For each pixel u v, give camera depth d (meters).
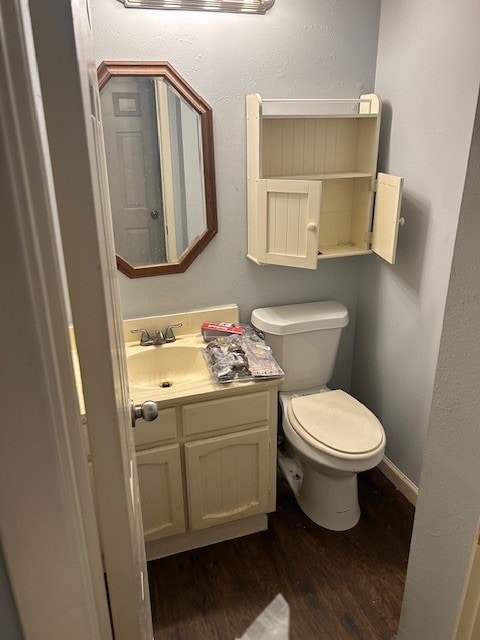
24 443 0.48
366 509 2.19
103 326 0.55
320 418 2.01
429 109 1.77
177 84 1.80
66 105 0.46
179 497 1.87
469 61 1.56
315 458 1.91
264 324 2.12
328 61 1.98
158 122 1.83
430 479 1.20
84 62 0.60
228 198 2.05
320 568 1.90
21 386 0.46
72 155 0.48
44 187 0.45
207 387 1.77
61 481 0.50
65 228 0.50
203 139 1.90
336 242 2.31
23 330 0.44
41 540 0.52
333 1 1.90
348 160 2.17
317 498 2.10
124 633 0.76
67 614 0.56
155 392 1.74
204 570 1.91
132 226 1.94
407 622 1.42
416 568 1.33
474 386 1.01
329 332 2.18
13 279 0.42
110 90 1.75
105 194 0.95
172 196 1.94
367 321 2.39
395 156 2.01
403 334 2.12
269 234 1.98
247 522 2.05
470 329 0.99
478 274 0.95
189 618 1.72
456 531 1.14
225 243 2.11
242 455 1.90
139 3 1.67
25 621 0.55
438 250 1.83
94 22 1.67
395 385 2.22
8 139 0.39
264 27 1.86
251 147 1.94
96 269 0.53
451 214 1.73
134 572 0.75
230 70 1.87
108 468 0.63
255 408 1.84
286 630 1.67
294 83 1.97
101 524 0.67
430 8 1.69
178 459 1.81
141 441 1.74
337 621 1.69
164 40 1.76
